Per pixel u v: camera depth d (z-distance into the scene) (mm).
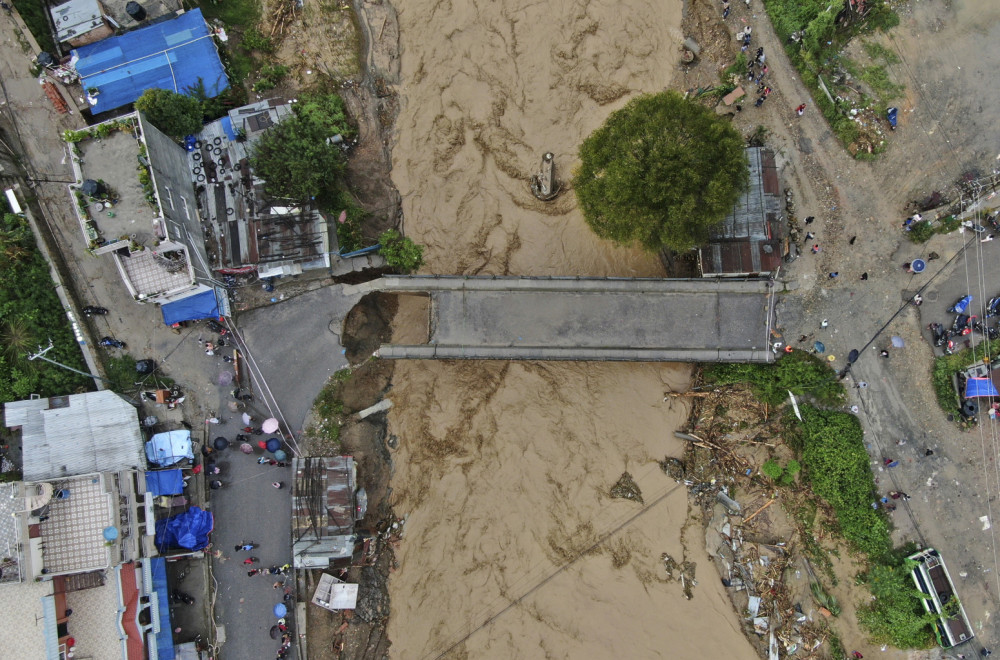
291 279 26891
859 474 24812
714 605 25500
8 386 24891
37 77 26766
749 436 26062
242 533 26219
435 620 26047
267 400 26703
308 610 26016
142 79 26625
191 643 25094
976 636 24828
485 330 24938
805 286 25828
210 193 26156
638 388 26969
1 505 21641
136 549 23828
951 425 25359
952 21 26297
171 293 24938
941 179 25859
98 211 23344
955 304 25391
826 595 25234
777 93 26578
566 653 25562
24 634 21422
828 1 26203
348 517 24969
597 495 26516
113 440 24906
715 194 21562
